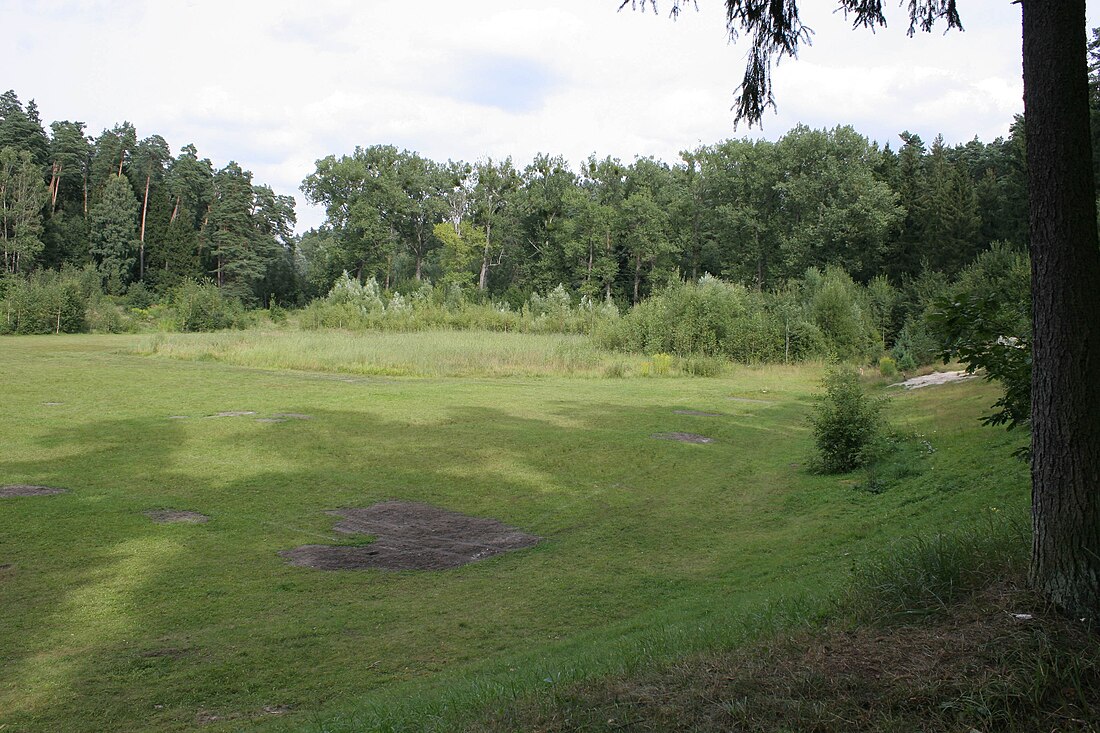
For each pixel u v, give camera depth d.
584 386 32.28
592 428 21.92
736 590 9.09
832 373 16.97
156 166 89.56
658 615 8.13
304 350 38.22
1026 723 3.64
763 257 72.06
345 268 86.62
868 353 43.72
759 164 68.69
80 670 7.26
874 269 65.62
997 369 6.48
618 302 79.81
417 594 9.55
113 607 8.88
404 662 7.46
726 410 26.20
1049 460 4.53
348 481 15.38
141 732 6.05
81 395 24.94
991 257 44.91
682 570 10.47
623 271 84.25
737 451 19.30
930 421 19.22
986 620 4.52
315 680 7.06
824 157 67.06
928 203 61.91
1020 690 3.79
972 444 14.71
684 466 17.48
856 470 15.74
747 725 3.81
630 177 85.31
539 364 37.16
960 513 10.20
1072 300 4.47
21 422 20.02
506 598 9.39
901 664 4.22
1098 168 25.17
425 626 8.45
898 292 56.00
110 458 16.44
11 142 79.25
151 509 12.93
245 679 7.09
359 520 12.87
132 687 6.90
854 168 64.38
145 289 77.56
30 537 11.26
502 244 87.50
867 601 5.26
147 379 29.48
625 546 11.70
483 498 14.54
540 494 14.94
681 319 44.25
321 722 5.43
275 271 89.94
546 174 86.88
